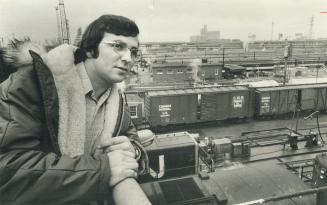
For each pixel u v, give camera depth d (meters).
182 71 39.91
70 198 1.04
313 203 6.78
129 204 0.98
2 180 0.98
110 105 1.53
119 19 1.28
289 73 40.06
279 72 43.09
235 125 27.33
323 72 41.47
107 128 1.45
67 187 1.02
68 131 1.26
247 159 18.48
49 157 1.06
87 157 1.11
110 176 1.05
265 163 8.70
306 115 29.89
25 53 1.30
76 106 1.30
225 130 25.80
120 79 1.33
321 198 6.52
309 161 16.44
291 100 28.61
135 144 1.55
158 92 25.86
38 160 1.03
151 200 5.51
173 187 5.91
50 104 1.17
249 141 20.50
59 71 1.28
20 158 1.01
